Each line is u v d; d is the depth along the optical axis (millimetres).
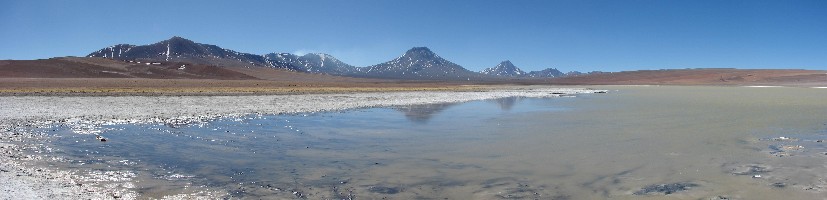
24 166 8172
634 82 179750
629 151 10125
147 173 7926
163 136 12781
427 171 8250
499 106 26734
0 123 14758
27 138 11766
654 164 8625
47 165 8367
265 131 14070
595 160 9133
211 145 11242
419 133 13625
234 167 8562
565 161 9070
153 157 9523
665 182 7207
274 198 6395
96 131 13641
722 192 6512
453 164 8883
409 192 6797
